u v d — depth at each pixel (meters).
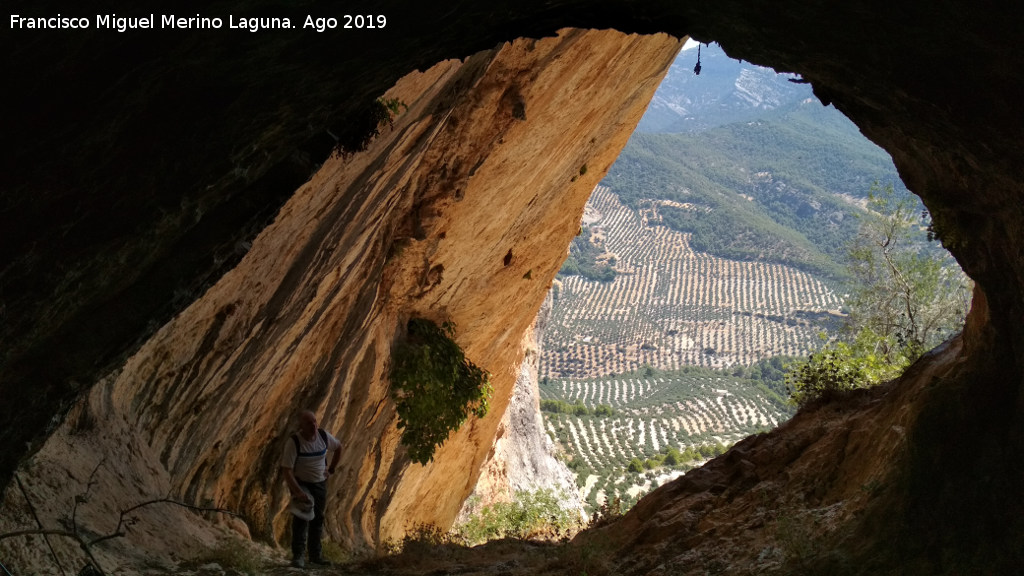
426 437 12.66
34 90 3.10
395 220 10.73
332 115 4.64
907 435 5.05
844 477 6.60
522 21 4.35
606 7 4.15
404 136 8.97
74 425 6.84
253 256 7.93
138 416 7.73
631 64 12.08
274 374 9.46
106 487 6.66
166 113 3.55
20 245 3.49
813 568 4.94
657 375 178.88
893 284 16.95
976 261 4.70
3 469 4.61
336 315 10.39
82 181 3.50
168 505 7.47
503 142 11.01
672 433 120.06
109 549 5.97
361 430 11.89
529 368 32.25
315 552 8.09
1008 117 3.39
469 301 13.22
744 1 3.56
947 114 3.67
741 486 8.01
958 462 4.68
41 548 5.34
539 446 30.25
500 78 10.05
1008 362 4.64
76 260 3.77
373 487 12.89
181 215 4.15
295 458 7.75
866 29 3.37
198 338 8.02
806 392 11.68
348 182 8.58
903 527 4.73
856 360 11.85
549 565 7.57
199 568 6.55
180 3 3.07
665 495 8.38
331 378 10.70
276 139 4.35
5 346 3.87
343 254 9.56
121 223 3.83
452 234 11.67
